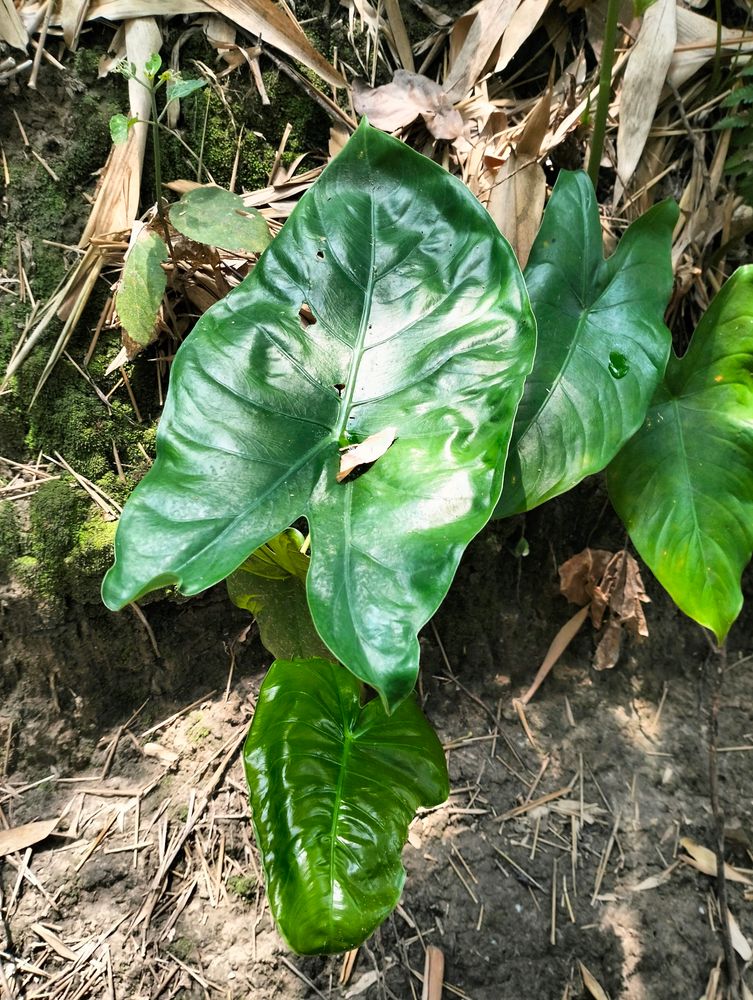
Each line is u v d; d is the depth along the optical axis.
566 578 0.73
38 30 0.65
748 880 0.67
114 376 0.65
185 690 0.71
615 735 0.74
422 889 0.64
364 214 0.50
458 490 0.41
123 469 0.66
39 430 0.65
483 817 0.68
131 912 0.62
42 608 0.65
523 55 0.73
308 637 0.62
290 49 0.68
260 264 0.49
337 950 0.43
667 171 0.72
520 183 0.65
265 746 0.50
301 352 0.48
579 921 0.64
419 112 0.68
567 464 0.53
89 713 0.69
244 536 0.41
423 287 0.49
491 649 0.75
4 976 0.59
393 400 0.47
